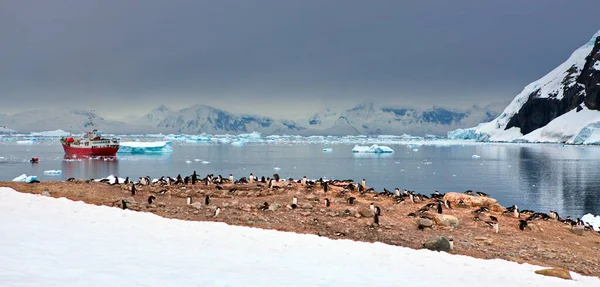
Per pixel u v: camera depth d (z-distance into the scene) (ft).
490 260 62.08
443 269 53.52
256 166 418.72
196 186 119.75
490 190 265.95
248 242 59.41
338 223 82.79
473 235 80.53
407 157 573.33
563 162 467.93
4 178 290.56
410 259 57.36
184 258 47.83
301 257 53.72
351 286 41.98
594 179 314.76
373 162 484.33
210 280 39.34
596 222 141.69
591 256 74.95
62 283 33.47
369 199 107.34
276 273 44.96
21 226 52.90
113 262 42.24
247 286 38.75
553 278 53.31
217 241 58.59
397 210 97.30
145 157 522.47
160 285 35.94
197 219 79.10
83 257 42.86
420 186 284.82
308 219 84.23
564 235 89.10
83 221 60.95
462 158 551.59
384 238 74.90
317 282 42.45
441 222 86.22
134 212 70.74
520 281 50.37
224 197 105.29
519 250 73.31
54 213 63.16
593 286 51.16
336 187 120.26
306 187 117.29
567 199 231.50
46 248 44.70
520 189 269.44
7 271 35.14
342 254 57.11
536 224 92.94
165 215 80.18
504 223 92.89
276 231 68.03
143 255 46.88
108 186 107.86
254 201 99.76
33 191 90.02
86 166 391.24
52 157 485.56
